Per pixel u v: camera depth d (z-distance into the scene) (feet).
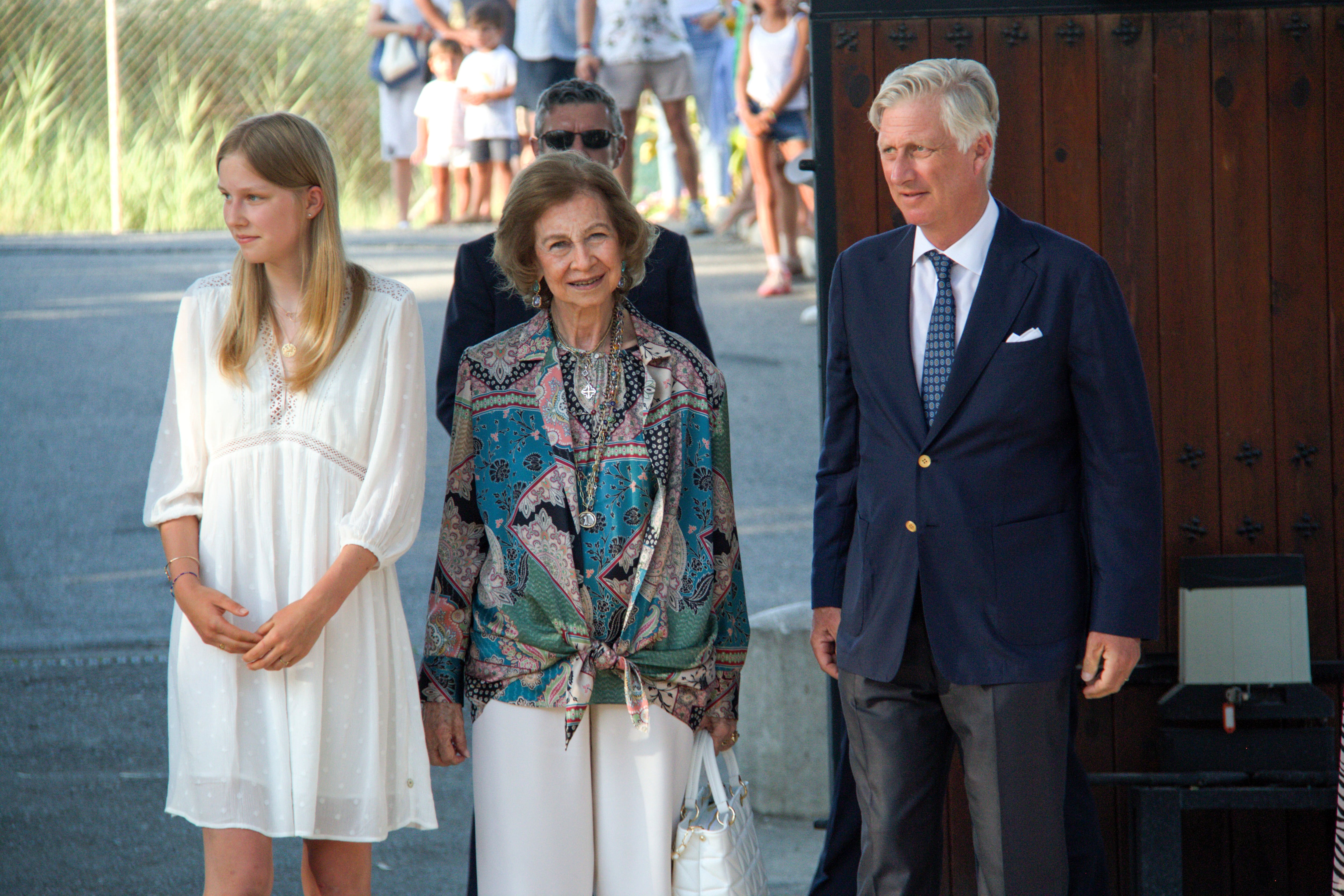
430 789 37.60
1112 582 36.42
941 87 36.32
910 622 37.88
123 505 100.78
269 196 35.99
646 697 36.55
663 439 37.17
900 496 37.83
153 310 129.18
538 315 38.22
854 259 39.52
